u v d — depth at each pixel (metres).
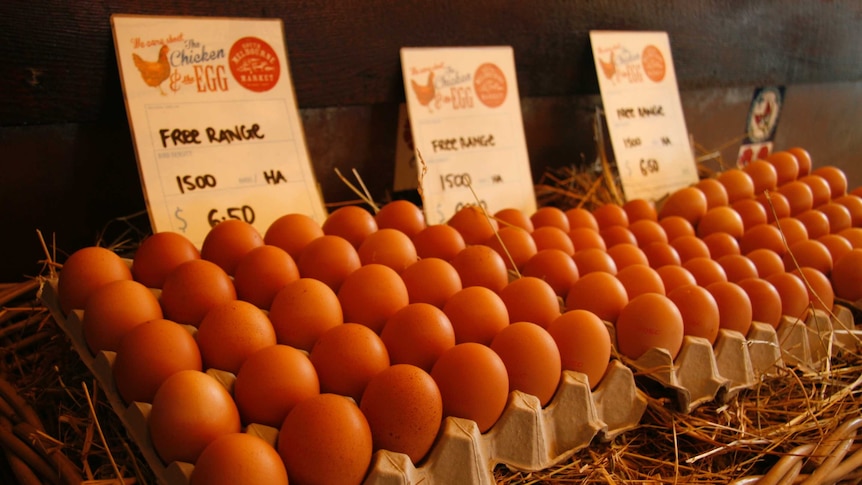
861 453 0.54
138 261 0.52
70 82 0.56
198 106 0.60
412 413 0.42
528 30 0.79
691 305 0.57
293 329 0.47
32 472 0.47
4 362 0.57
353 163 0.76
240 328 0.45
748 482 0.49
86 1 0.55
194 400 0.40
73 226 0.62
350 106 0.73
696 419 0.56
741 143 1.12
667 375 0.54
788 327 0.63
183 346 0.44
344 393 0.45
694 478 0.51
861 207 0.82
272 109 0.64
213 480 0.37
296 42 0.65
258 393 0.42
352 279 0.51
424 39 0.72
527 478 0.48
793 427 0.57
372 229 0.60
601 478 0.50
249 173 0.62
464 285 0.56
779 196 0.79
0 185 0.58
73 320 0.48
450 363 0.45
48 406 0.54
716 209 0.75
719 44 0.98
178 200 0.59
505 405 0.47
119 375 0.43
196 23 0.60
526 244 0.62
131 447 0.49
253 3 0.62
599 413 0.52
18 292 0.58
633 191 0.83
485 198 0.74
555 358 0.48
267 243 0.57
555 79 0.84
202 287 0.48
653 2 0.89
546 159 0.92
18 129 0.57
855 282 0.69
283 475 0.39
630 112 0.85
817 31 1.10
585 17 0.83
